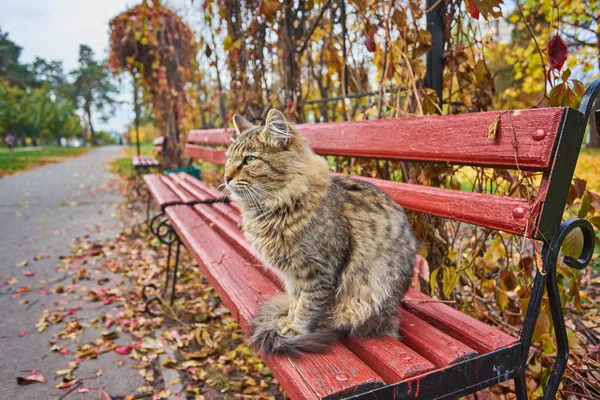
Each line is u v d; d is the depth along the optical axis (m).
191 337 1.21
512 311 1.00
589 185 1.64
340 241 0.67
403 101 1.13
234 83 1.96
